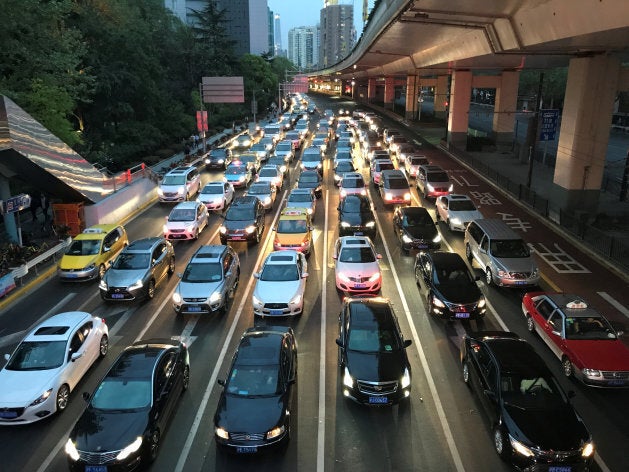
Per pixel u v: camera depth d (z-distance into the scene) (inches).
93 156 1502.2
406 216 895.1
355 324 506.3
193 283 642.2
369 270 688.4
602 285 728.3
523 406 399.9
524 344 462.0
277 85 4338.1
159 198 1253.7
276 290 626.8
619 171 1614.2
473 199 1227.9
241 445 386.9
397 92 5940.0
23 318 653.9
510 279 692.1
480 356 463.2
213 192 1169.4
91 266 761.0
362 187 1147.3
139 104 1918.1
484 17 987.9
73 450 376.2
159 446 410.3
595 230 861.8
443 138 2265.0
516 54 1120.2
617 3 621.0
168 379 445.4
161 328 613.6
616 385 468.1
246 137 2194.9
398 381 446.9
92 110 1734.7
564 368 508.4
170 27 2869.1
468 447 406.3
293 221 865.5
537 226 1007.0
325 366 524.7
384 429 427.5
